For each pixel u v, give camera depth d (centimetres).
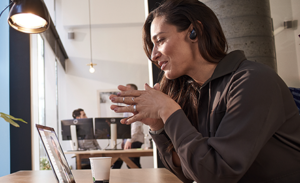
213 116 78
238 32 164
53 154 62
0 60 293
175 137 67
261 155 69
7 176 94
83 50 642
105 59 644
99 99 629
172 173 94
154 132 96
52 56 518
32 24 181
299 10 173
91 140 426
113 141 420
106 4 658
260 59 163
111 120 424
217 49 82
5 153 285
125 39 652
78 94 627
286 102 70
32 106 312
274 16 175
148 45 102
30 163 291
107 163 71
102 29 652
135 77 643
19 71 302
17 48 304
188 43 84
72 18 646
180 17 82
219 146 61
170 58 84
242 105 65
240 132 62
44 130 65
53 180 83
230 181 60
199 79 89
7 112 295
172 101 74
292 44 172
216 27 83
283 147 69
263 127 62
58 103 596
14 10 164
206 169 61
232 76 74
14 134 291
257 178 71
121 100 79
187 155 63
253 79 67
